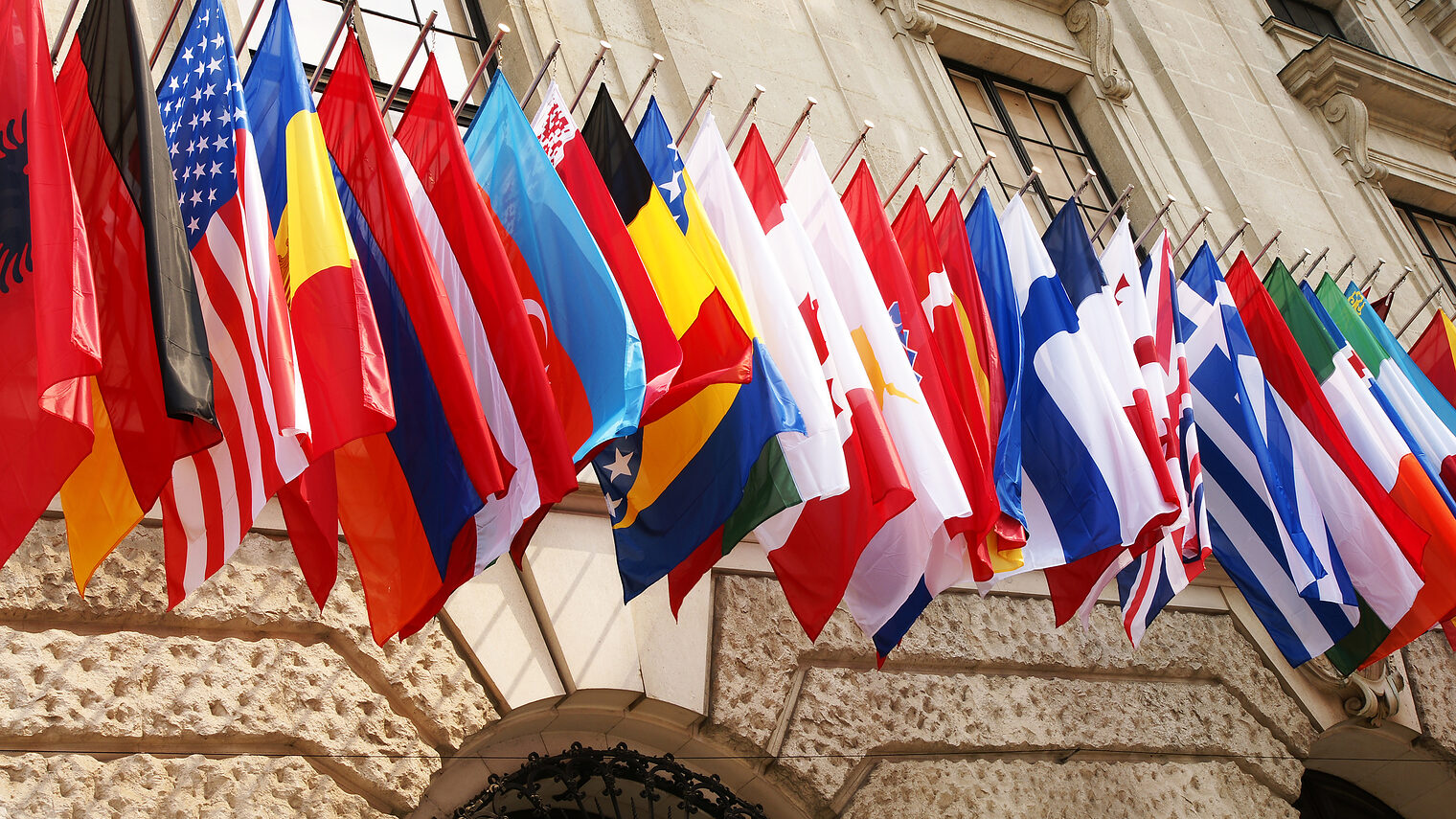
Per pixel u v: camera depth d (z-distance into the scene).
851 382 6.78
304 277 5.43
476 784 6.68
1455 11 17.78
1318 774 10.24
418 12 9.51
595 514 7.41
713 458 6.30
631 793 7.31
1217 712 9.10
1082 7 13.57
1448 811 10.26
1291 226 13.36
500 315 5.94
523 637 6.81
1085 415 7.65
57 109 5.13
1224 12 15.70
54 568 5.66
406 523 5.65
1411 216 15.67
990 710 8.11
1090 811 8.12
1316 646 8.17
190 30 6.12
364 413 5.12
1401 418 9.62
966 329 7.80
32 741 5.33
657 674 7.09
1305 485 8.68
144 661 5.68
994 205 11.28
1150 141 13.30
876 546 6.86
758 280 6.98
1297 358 9.06
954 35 12.62
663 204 6.93
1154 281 8.86
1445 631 8.92
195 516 5.27
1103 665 8.77
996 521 7.00
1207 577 9.65
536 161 6.64
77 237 4.86
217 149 5.62
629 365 5.95
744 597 7.61
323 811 5.80
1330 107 15.21
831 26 11.51
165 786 5.50
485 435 5.45
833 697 7.60
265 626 6.07
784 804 7.39
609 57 9.77
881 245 7.90
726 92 10.17
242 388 5.24
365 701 6.15
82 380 4.72
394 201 5.93
